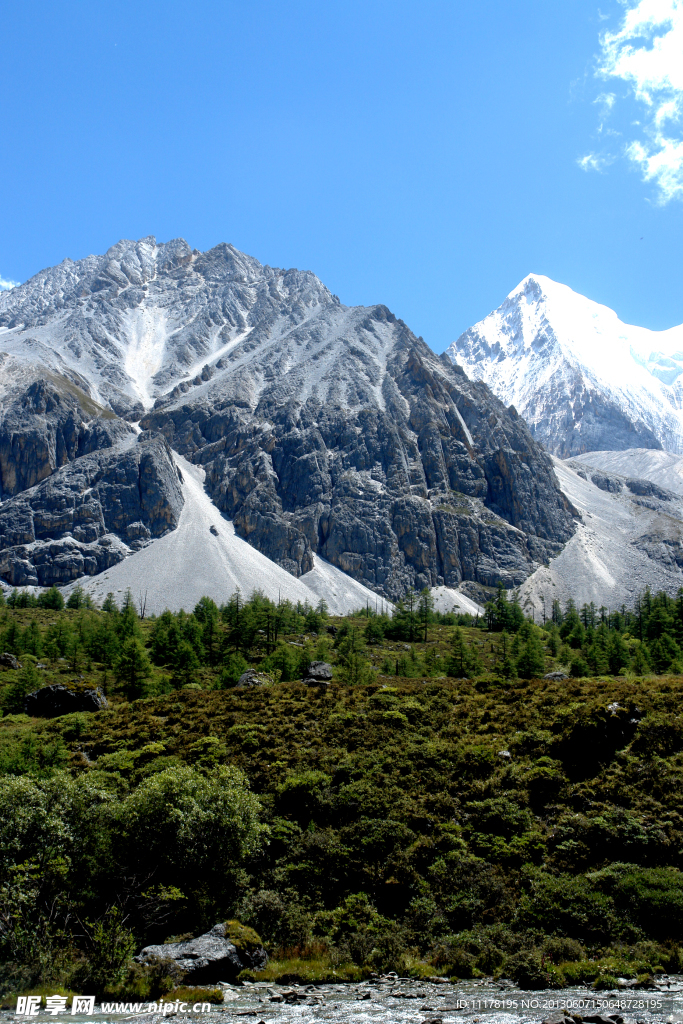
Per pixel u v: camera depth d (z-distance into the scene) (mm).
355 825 44281
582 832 42031
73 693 75500
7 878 34281
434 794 47406
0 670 103625
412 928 36406
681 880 36656
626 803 44500
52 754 56188
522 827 43719
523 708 59531
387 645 162125
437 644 168500
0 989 28953
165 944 33219
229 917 37469
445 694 65688
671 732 50562
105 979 29422
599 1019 23406
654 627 150750
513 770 49156
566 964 31469
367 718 59938
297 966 32844
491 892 38156
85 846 37500
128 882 37031
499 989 29188
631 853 40062
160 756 55156
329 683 78562
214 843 39688
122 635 135750
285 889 39812
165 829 39344
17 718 72562
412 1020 24141
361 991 29234
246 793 43781
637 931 34281
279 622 140250
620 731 51156
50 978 29984
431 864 40656
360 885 39938
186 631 135125
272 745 56250
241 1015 25531
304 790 47625
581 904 36312
